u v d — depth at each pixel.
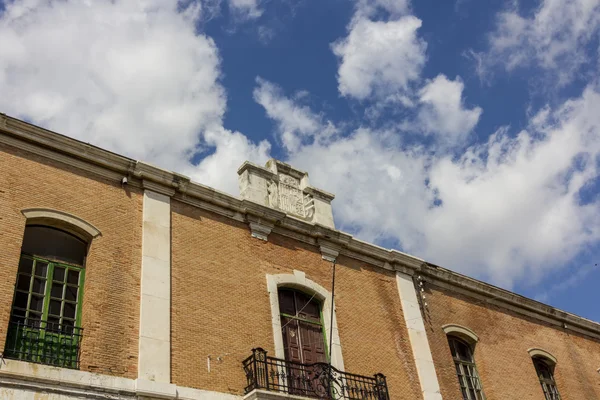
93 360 10.53
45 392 9.66
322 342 14.27
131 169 13.12
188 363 11.60
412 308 16.50
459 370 16.80
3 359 9.55
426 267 17.78
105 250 11.82
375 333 15.23
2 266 10.41
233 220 14.39
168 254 12.62
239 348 12.52
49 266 11.33
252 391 11.47
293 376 12.38
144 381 10.77
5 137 11.77
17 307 10.56
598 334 22.11
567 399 18.89
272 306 13.64
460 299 18.30
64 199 11.86
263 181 15.80
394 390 14.52
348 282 15.67
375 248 16.80
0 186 11.16
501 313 19.14
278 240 14.96
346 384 13.48
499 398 16.86
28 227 11.43
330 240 15.95
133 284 11.83
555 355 19.66
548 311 20.52
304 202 16.48
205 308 12.51
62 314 10.97
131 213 12.68
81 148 12.58
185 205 13.73
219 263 13.40
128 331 11.23
